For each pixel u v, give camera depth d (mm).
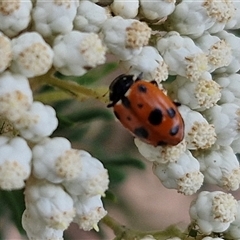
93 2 59
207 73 60
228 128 61
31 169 55
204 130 59
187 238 62
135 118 56
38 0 55
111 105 57
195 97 60
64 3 55
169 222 102
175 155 59
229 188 62
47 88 64
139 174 101
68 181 55
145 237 61
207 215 61
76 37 55
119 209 76
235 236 62
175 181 60
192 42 59
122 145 78
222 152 62
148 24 60
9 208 66
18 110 53
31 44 54
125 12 58
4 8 54
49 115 55
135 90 56
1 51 53
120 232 62
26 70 54
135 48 56
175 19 60
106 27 56
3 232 72
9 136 56
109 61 67
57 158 55
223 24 61
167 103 56
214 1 59
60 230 57
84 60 55
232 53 62
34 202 56
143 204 102
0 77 54
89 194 56
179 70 59
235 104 62
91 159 56
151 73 58
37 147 55
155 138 56
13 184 53
